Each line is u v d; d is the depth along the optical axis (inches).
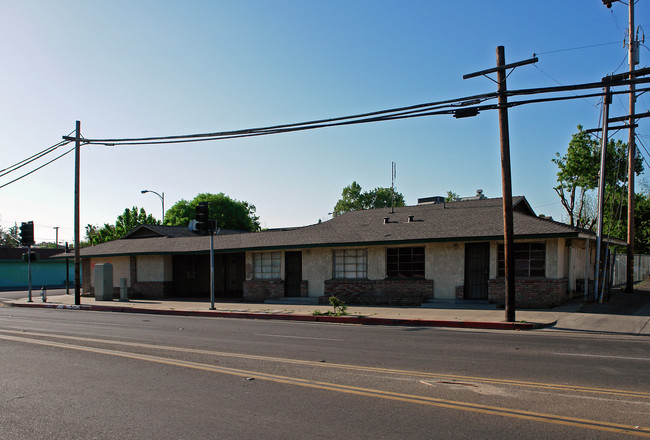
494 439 205.0
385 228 925.2
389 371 335.0
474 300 800.9
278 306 895.1
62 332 565.3
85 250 1325.0
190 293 1194.6
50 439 213.3
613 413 237.9
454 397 268.4
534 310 721.0
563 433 211.6
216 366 357.7
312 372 334.3
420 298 836.6
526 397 267.0
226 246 1056.2
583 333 538.9
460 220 872.9
